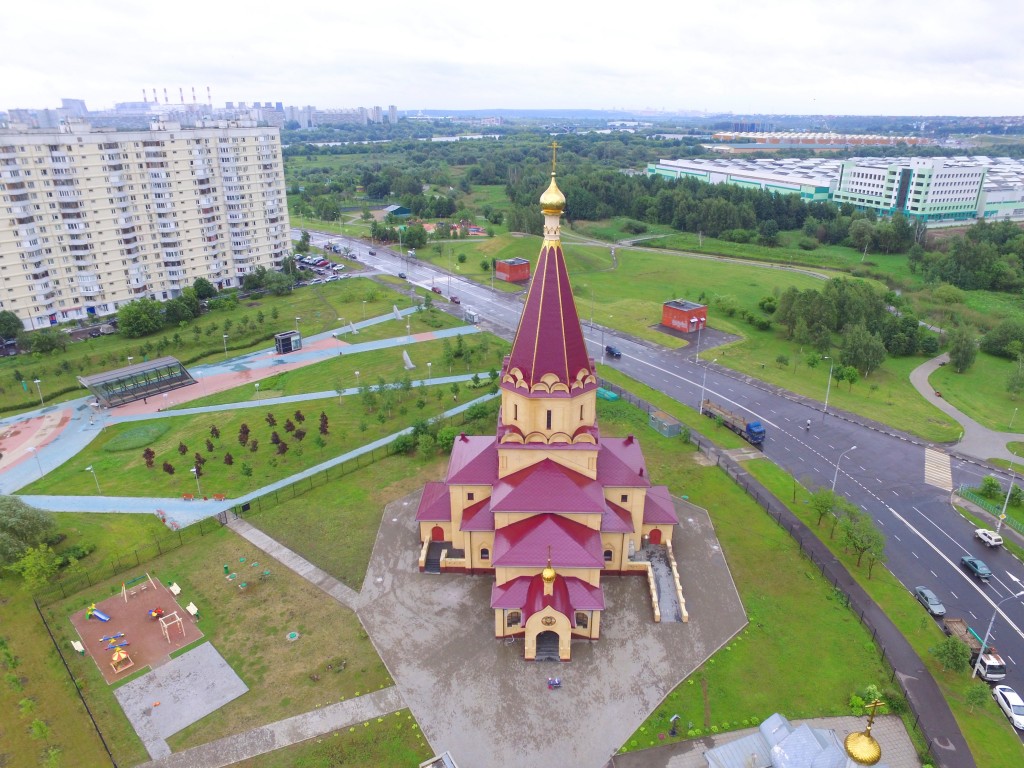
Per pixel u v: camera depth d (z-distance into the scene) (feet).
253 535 233.35
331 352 418.31
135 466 285.64
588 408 193.26
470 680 172.45
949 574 217.77
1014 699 168.35
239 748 155.74
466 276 602.44
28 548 208.54
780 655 180.75
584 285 561.02
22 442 314.14
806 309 424.87
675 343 429.79
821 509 231.50
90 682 175.11
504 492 192.95
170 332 458.91
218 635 189.06
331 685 171.53
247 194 559.38
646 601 199.52
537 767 150.61
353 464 279.28
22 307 451.53
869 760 108.68
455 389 336.70
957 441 305.32
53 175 449.89
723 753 142.31
